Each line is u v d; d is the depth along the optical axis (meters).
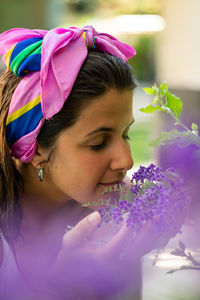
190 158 1.24
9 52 1.67
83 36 1.61
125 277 1.56
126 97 1.57
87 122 1.54
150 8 17.00
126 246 1.28
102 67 1.54
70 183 1.60
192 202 1.23
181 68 6.28
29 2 10.15
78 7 18.19
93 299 1.49
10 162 1.68
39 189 1.75
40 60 1.61
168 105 1.32
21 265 1.69
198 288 1.66
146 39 16.95
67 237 1.40
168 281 1.82
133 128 8.33
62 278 1.48
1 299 1.69
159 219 1.18
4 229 1.71
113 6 17.62
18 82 1.67
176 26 6.29
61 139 1.57
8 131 1.67
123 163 1.55
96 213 1.36
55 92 1.54
